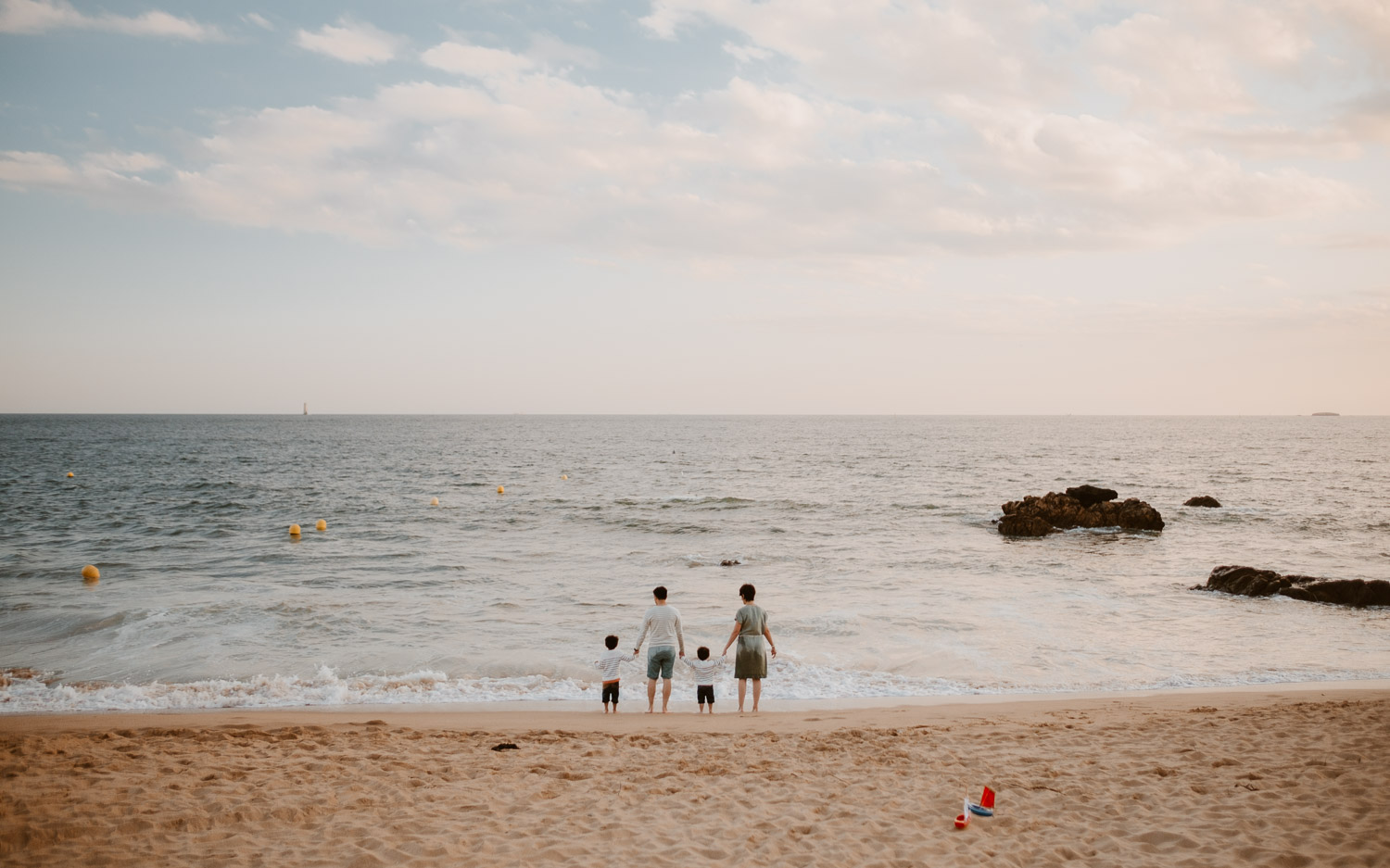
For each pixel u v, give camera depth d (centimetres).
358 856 467
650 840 504
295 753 714
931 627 1502
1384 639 1459
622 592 1833
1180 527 3088
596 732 850
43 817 516
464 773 658
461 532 2831
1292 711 879
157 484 4388
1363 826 506
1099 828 526
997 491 4359
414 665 1235
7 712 996
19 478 4669
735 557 2331
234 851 470
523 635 1438
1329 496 4175
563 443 10688
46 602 1658
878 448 9369
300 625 1473
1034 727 847
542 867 459
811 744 775
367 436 12188
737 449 9156
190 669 1197
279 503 3569
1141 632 1495
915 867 467
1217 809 551
